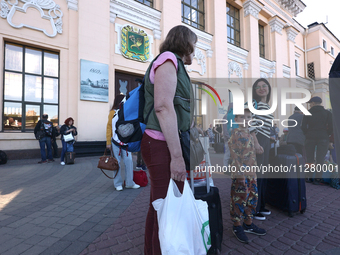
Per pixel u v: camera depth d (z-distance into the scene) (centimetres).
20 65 704
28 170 522
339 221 239
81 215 250
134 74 930
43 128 634
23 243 188
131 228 216
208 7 1199
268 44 1576
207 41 1166
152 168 121
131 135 129
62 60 754
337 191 370
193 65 1100
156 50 972
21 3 682
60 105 749
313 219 246
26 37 690
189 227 109
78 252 173
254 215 246
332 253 173
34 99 725
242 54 1340
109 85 833
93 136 780
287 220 243
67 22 763
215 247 164
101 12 809
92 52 784
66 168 549
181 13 1095
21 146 686
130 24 903
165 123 109
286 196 252
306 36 2052
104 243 188
